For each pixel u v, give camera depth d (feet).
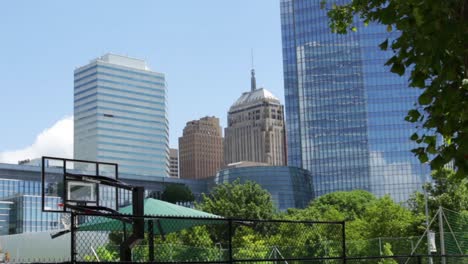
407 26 24.47
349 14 53.57
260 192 268.62
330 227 136.15
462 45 21.99
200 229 164.45
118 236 74.79
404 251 133.28
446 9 21.89
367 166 557.74
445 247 126.82
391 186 551.18
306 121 581.53
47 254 198.18
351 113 568.41
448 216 156.46
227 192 271.69
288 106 591.37
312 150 575.79
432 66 22.06
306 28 590.14
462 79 23.89
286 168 553.64
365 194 373.20
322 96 578.25
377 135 559.79
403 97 559.38
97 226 52.70
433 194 173.68
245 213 252.42
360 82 568.00
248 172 553.23
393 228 182.50
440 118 25.31
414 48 24.22
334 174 567.59
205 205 257.55
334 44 579.48
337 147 568.82
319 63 582.76
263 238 154.51
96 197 49.08
